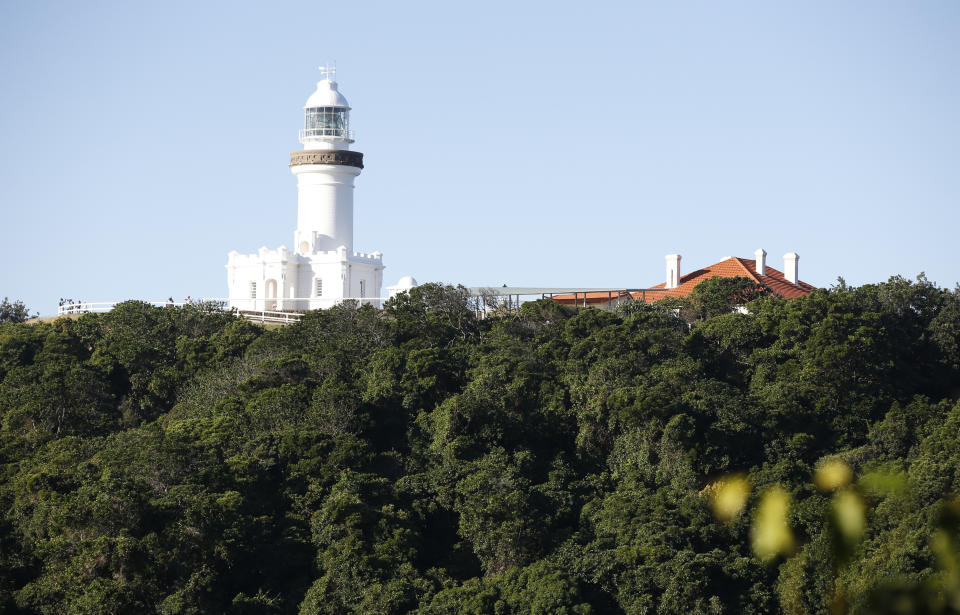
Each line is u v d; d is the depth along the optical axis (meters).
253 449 107.38
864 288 134.50
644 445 108.12
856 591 83.31
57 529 97.06
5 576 97.56
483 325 133.50
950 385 123.12
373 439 113.56
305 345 130.12
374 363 122.19
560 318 133.12
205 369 130.75
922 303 131.75
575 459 112.75
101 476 100.75
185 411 121.06
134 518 97.31
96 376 127.94
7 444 113.06
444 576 98.75
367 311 135.00
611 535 100.44
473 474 106.06
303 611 94.62
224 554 96.25
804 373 116.25
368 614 92.44
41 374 125.81
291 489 104.88
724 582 96.44
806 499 98.50
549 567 96.69
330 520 99.31
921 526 85.50
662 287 164.75
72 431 119.69
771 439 109.25
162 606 92.19
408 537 99.81
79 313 161.88
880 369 117.69
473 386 114.94
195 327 141.25
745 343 124.88
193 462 104.62
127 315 142.00
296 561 99.50
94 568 93.38
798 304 125.69
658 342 121.75
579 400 114.38
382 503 103.50
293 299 152.62
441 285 136.75
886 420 109.81
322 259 171.12
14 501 103.44
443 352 123.56
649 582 95.69
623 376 115.38
